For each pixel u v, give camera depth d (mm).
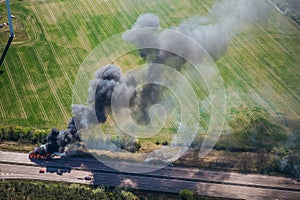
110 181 135875
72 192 130000
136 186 134625
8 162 140750
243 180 136625
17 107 158500
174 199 130875
